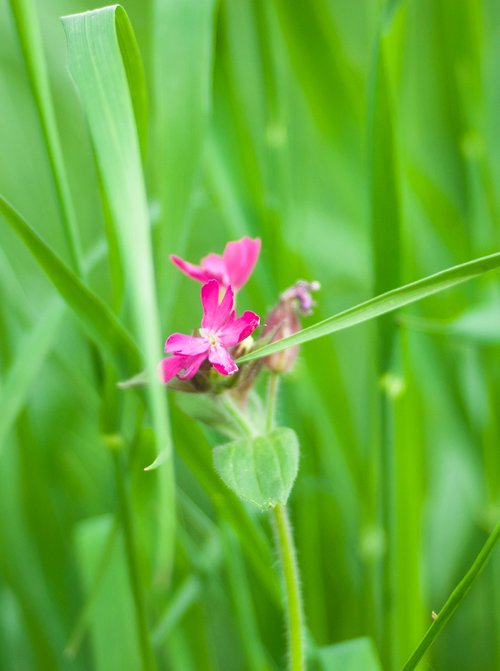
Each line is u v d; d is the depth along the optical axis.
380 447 0.53
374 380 0.54
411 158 0.58
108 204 0.47
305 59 0.56
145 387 0.45
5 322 0.56
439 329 0.52
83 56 0.44
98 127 0.43
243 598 0.53
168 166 0.50
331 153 0.58
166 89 0.50
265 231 0.55
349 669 0.50
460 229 0.58
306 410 0.57
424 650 0.45
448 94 0.58
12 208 0.46
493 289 0.57
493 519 0.58
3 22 0.58
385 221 0.51
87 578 0.55
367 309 0.44
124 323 0.49
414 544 0.54
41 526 0.58
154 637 0.55
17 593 0.58
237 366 0.46
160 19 0.50
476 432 0.58
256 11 0.54
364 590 0.57
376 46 0.50
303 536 0.56
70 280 0.47
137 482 0.53
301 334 0.44
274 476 0.46
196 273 0.47
